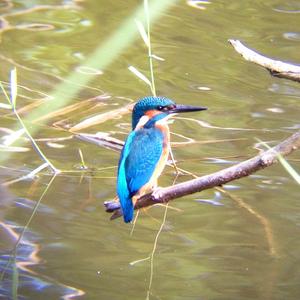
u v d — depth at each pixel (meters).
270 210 10.48
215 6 16.91
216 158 11.79
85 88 13.70
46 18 16.05
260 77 14.41
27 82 13.70
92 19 15.96
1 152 11.75
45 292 8.53
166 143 8.72
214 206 10.63
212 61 14.82
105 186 10.95
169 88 13.83
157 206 10.64
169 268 9.09
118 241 9.66
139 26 9.57
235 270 9.10
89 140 12.21
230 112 13.22
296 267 9.21
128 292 8.60
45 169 11.31
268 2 17.06
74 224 9.98
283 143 7.06
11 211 10.20
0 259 9.16
